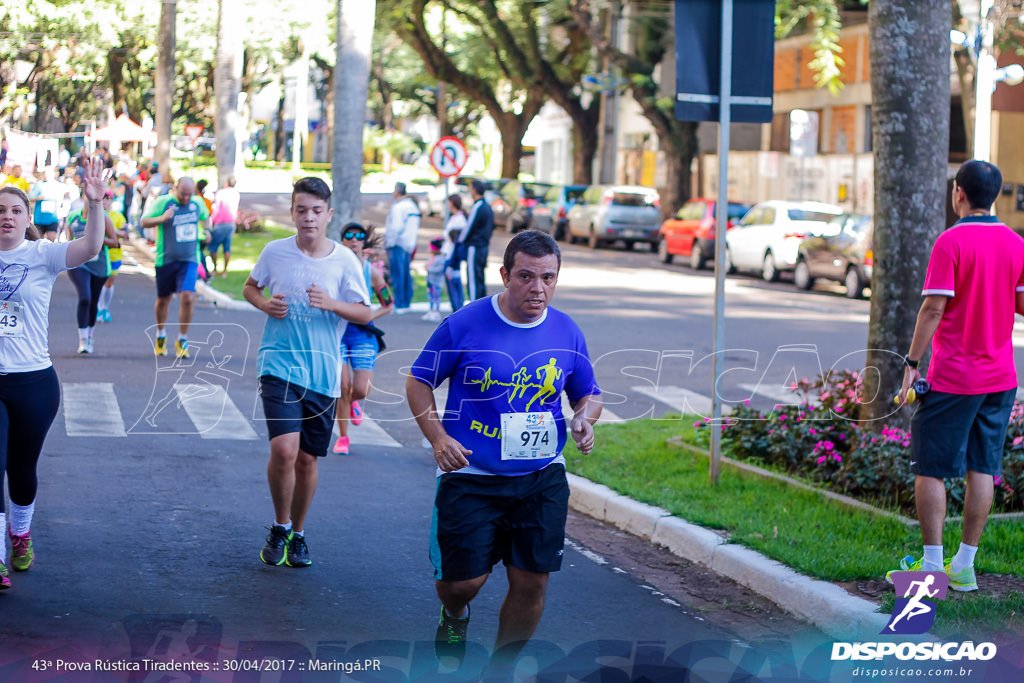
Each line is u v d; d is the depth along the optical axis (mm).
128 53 48562
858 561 6941
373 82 74625
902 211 9062
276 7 48531
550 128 70062
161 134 38625
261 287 6949
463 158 22484
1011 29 16141
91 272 14414
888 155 9078
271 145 98188
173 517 8031
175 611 6152
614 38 47219
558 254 5023
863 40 40094
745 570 7129
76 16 34750
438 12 58062
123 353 14781
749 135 46938
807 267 27531
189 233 13750
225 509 8328
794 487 8875
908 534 7613
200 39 45250
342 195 22344
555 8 42812
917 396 6621
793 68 44344
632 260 35781
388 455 10633
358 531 8016
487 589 6914
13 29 33781
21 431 6336
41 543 7230
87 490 8578
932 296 6500
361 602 6508
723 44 9062
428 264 19922
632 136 56625
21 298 6188
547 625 6301
